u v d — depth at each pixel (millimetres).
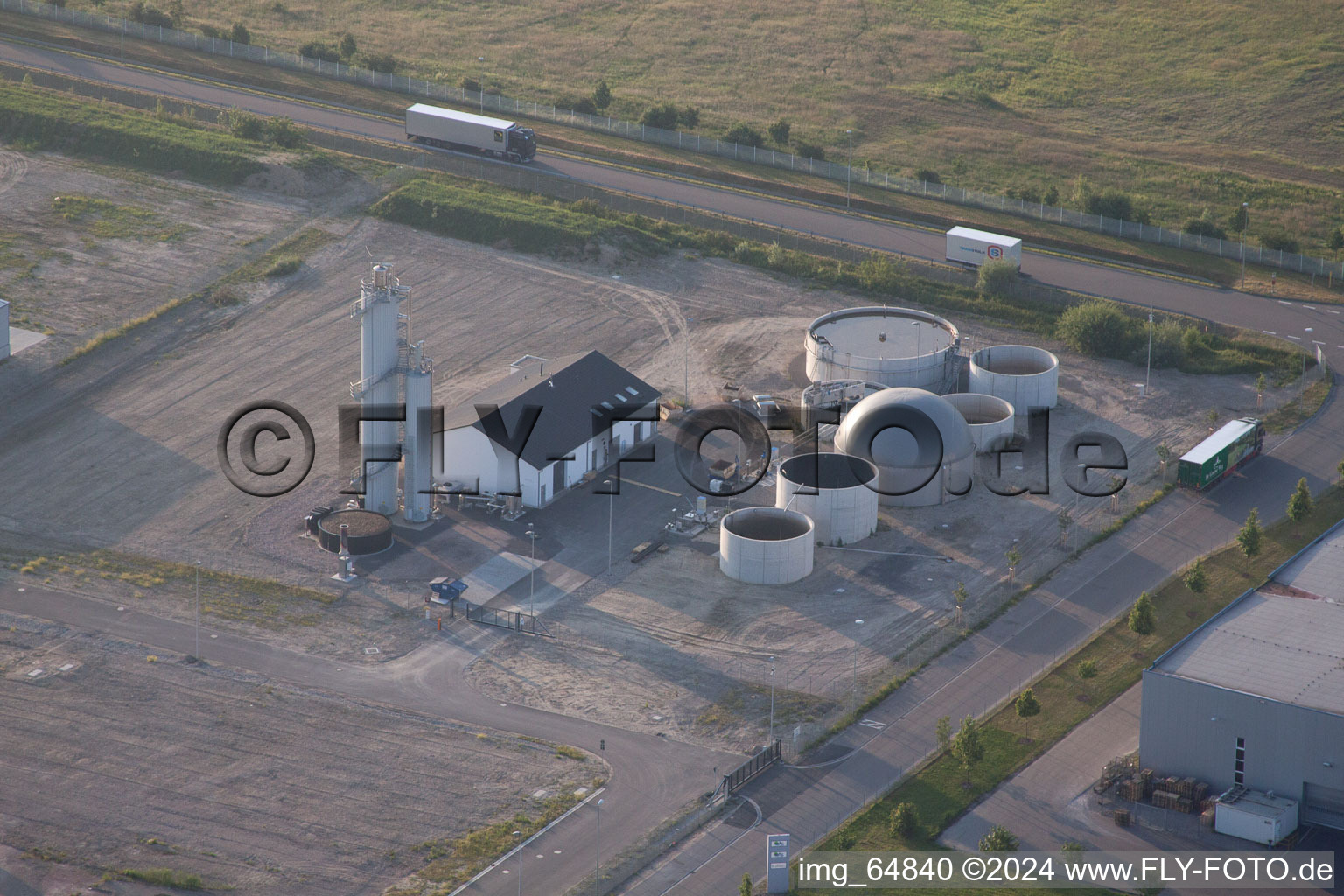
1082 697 98438
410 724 94688
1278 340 150500
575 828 85938
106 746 91375
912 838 85562
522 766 91125
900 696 98625
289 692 97375
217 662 100312
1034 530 118250
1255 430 128875
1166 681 88812
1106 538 117375
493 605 107688
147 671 98875
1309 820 87375
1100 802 88688
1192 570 109688
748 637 104562
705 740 94000
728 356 146375
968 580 111625
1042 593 110062
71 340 142875
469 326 150750
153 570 110688
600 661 101812
